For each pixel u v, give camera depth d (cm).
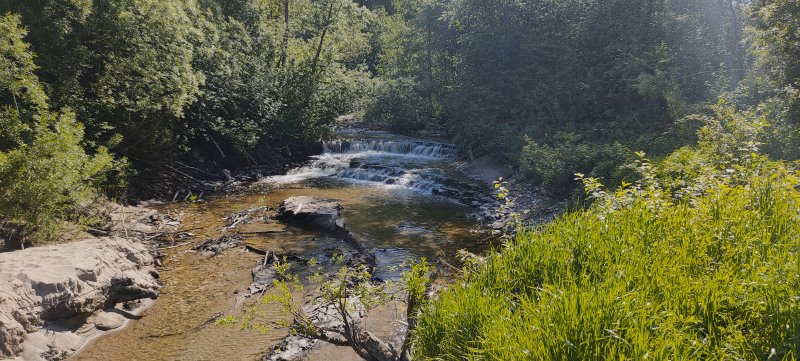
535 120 2159
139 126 1666
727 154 788
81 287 772
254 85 2377
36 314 693
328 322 795
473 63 2539
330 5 2820
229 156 2272
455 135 2725
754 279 350
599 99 2100
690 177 793
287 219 1466
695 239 454
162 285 973
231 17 2709
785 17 1331
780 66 1412
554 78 2242
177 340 770
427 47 3431
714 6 2081
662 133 1669
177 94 1659
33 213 982
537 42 2312
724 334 317
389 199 1788
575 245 479
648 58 1955
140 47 1590
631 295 345
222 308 877
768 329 303
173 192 1769
